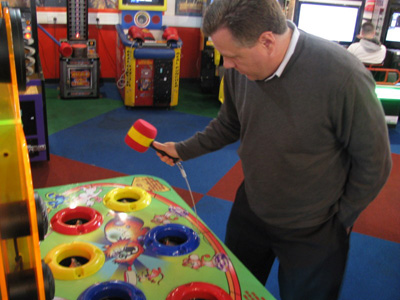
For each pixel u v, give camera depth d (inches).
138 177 63.1
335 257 50.4
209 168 130.3
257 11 36.6
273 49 39.3
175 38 178.2
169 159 55.0
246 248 57.4
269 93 43.8
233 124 55.2
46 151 123.7
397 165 139.5
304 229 49.5
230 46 38.7
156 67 178.9
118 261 43.1
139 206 53.7
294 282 52.9
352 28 189.2
